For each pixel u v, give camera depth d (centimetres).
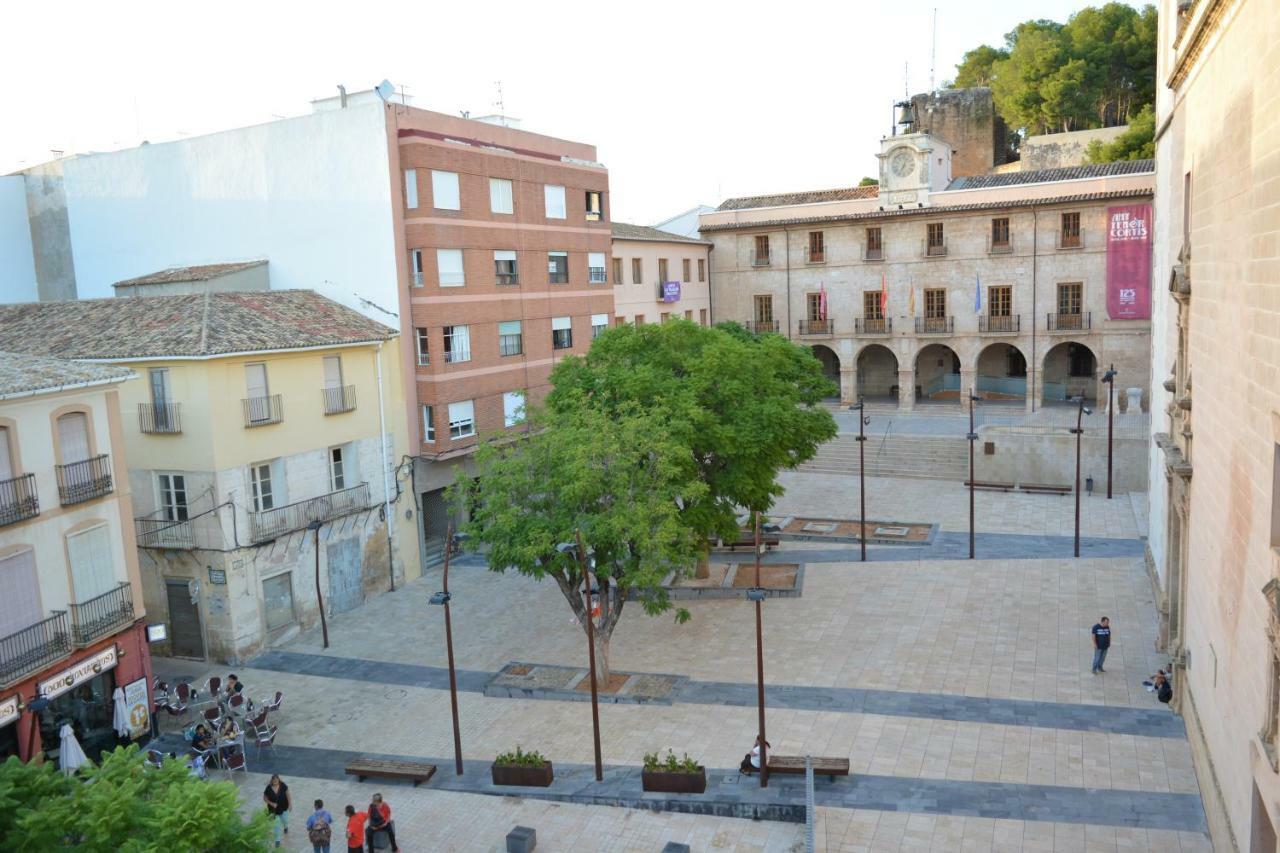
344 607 3456
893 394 6669
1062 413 5547
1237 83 1569
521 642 3109
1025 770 2122
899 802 2020
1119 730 2281
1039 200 5441
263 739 2453
